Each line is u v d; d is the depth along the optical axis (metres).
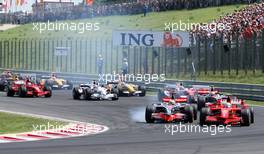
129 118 78.25
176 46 139.75
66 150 48.34
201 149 49.00
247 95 110.19
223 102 69.25
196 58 148.62
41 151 47.72
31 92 113.00
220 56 139.88
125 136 58.78
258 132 61.50
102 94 107.88
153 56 146.62
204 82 121.00
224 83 115.56
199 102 87.31
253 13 147.50
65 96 116.88
